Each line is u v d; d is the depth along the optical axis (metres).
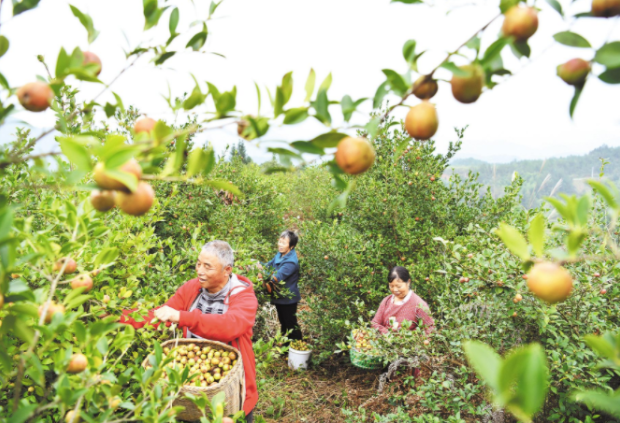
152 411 1.23
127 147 0.69
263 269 4.98
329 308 5.09
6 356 0.95
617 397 0.60
